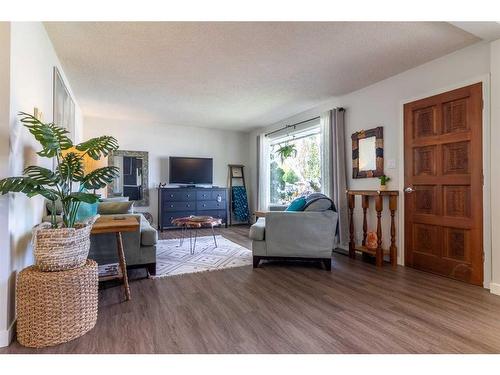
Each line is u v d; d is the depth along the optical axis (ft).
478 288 8.48
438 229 9.77
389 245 11.51
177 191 19.65
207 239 16.20
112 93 13.52
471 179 8.82
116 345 5.38
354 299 7.67
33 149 6.99
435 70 9.84
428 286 8.67
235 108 16.10
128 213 10.56
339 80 11.82
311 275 9.77
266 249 10.61
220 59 9.86
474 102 8.73
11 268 5.59
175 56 9.62
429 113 10.06
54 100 9.14
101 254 8.98
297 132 17.56
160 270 10.25
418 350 5.25
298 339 5.63
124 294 7.94
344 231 13.37
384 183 11.37
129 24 7.70
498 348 5.31
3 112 5.40
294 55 9.51
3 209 5.40
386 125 11.64
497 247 8.00
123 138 19.12
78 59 9.85
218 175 22.24
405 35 8.23
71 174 6.45
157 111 16.83
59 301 5.38
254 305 7.27
